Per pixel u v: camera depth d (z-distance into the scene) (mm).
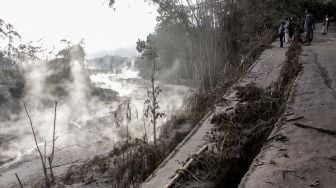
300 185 2807
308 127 3939
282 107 5066
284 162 3219
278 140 3742
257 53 11922
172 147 5973
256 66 9422
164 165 4559
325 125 3918
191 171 4195
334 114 4281
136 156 5637
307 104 4742
